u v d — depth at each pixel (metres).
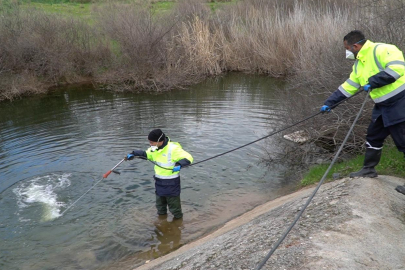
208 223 6.01
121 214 6.34
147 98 14.29
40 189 7.21
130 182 7.41
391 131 4.28
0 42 15.34
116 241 5.61
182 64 17.47
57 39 16.81
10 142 9.86
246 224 5.10
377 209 4.16
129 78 16.34
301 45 14.85
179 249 5.17
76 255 5.32
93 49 17.64
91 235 5.78
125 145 9.25
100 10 19.31
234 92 14.74
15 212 6.41
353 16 12.00
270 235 4.07
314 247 3.50
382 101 4.18
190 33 18.52
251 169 7.88
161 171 5.90
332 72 8.29
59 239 5.70
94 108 13.02
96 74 17.19
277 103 12.09
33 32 16.56
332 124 7.65
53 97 14.88
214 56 18.50
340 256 3.31
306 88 9.41
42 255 5.32
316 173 7.01
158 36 16.62
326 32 12.93
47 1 22.89
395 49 4.04
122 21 17.19
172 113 11.97
